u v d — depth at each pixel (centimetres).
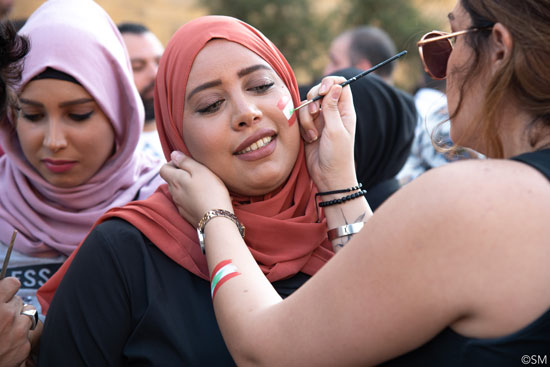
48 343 158
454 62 127
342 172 166
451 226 103
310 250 168
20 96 197
